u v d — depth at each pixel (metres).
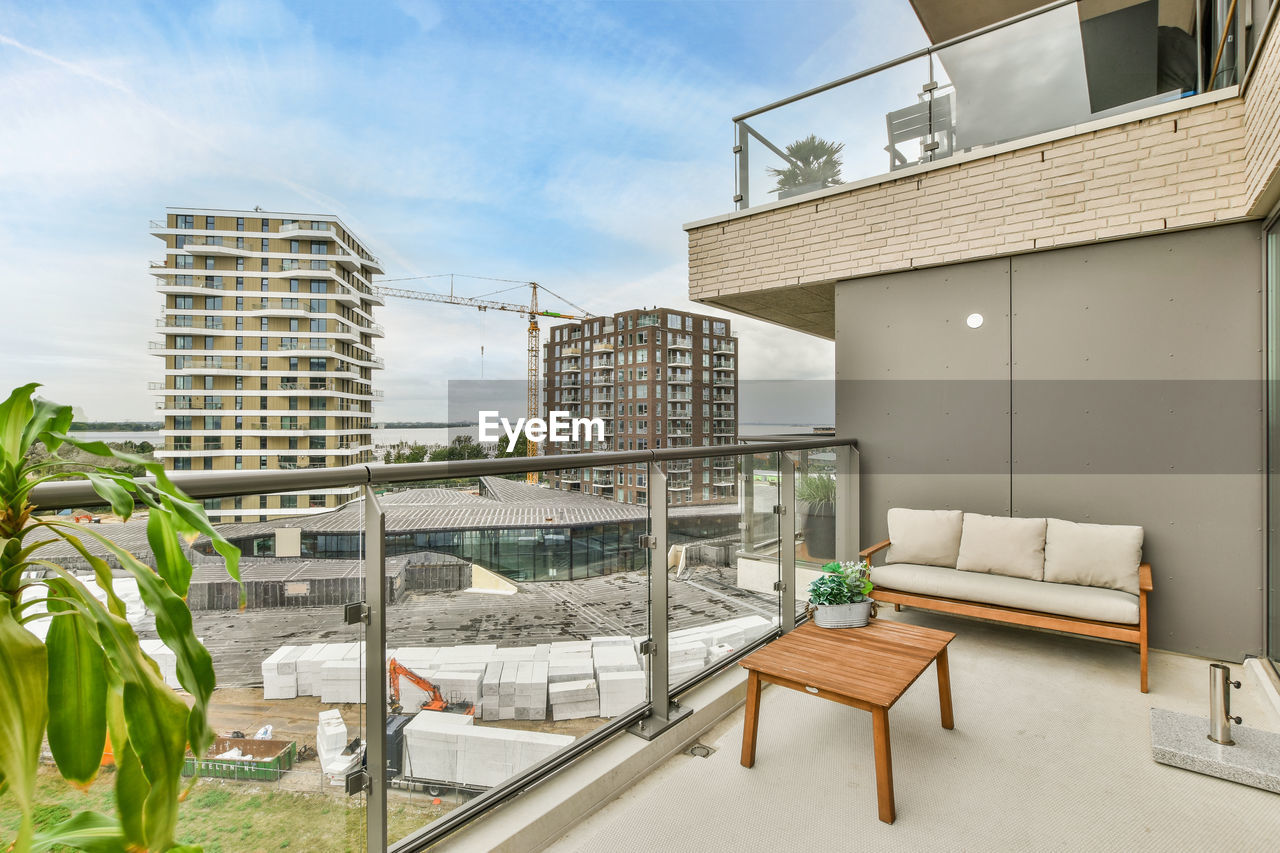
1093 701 2.97
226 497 1.39
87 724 0.80
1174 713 2.70
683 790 2.26
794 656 2.41
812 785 2.27
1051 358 4.14
